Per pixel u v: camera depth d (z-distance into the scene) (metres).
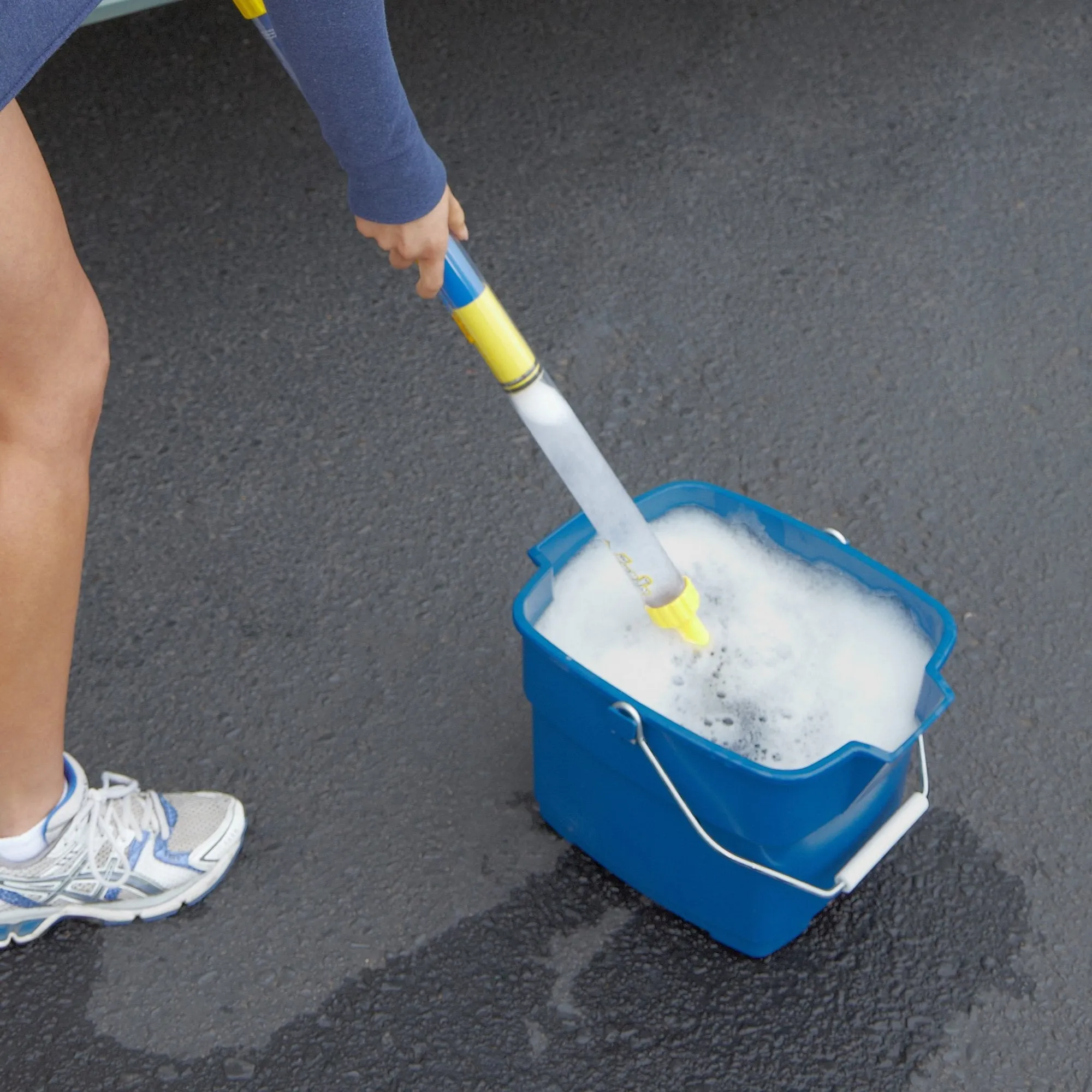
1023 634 1.80
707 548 1.54
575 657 1.44
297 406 2.14
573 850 1.60
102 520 1.98
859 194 2.46
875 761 1.25
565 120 2.60
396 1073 1.41
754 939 1.45
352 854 1.60
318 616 1.85
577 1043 1.43
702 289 2.30
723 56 2.73
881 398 2.12
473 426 2.10
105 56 2.72
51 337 1.17
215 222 2.43
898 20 2.81
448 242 1.27
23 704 1.29
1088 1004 1.45
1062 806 1.62
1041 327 2.22
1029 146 2.54
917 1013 1.44
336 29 1.08
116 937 1.53
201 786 1.67
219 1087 1.41
